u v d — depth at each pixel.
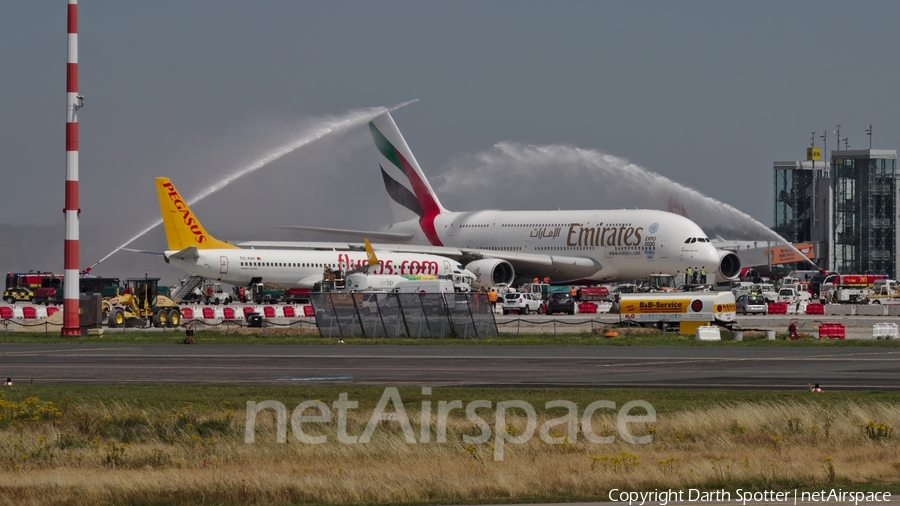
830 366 86.50
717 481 41.94
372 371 82.94
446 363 90.06
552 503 38.44
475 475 42.81
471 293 127.94
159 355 100.06
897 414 55.25
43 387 72.12
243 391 69.06
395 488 40.91
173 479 42.84
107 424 55.75
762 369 83.88
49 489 41.62
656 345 114.62
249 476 43.25
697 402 62.53
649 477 42.19
